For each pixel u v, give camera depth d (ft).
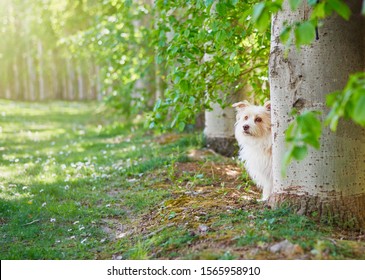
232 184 21.62
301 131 9.25
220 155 27.35
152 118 19.44
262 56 19.56
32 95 76.33
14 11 72.54
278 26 14.87
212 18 17.54
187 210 17.25
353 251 12.53
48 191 21.99
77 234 17.12
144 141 34.55
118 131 41.39
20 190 22.08
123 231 17.37
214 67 19.21
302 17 14.24
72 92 77.71
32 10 63.98
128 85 37.11
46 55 74.74
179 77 18.31
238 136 19.69
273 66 15.17
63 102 73.10
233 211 16.30
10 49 73.97
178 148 26.89
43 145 35.27
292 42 14.56
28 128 43.62
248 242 13.19
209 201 18.24
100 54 40.73
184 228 15.40
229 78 19.90
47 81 77.10
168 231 15.55
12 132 40.60
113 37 36.96
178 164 25.18
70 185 23.44
